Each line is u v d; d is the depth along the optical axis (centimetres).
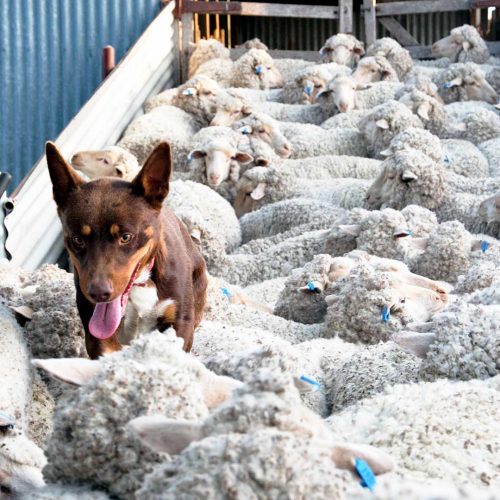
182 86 750
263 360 248
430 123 675
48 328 307
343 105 723
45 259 499
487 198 479
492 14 992
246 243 532
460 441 235
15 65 796
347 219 458
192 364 225
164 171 278
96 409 213
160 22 796
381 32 1021
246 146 618
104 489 215
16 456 248
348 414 253
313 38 1049
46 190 494
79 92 803
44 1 796
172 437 196
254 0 1020
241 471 187
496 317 281
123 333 295
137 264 279
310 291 397
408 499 189
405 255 438
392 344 318
